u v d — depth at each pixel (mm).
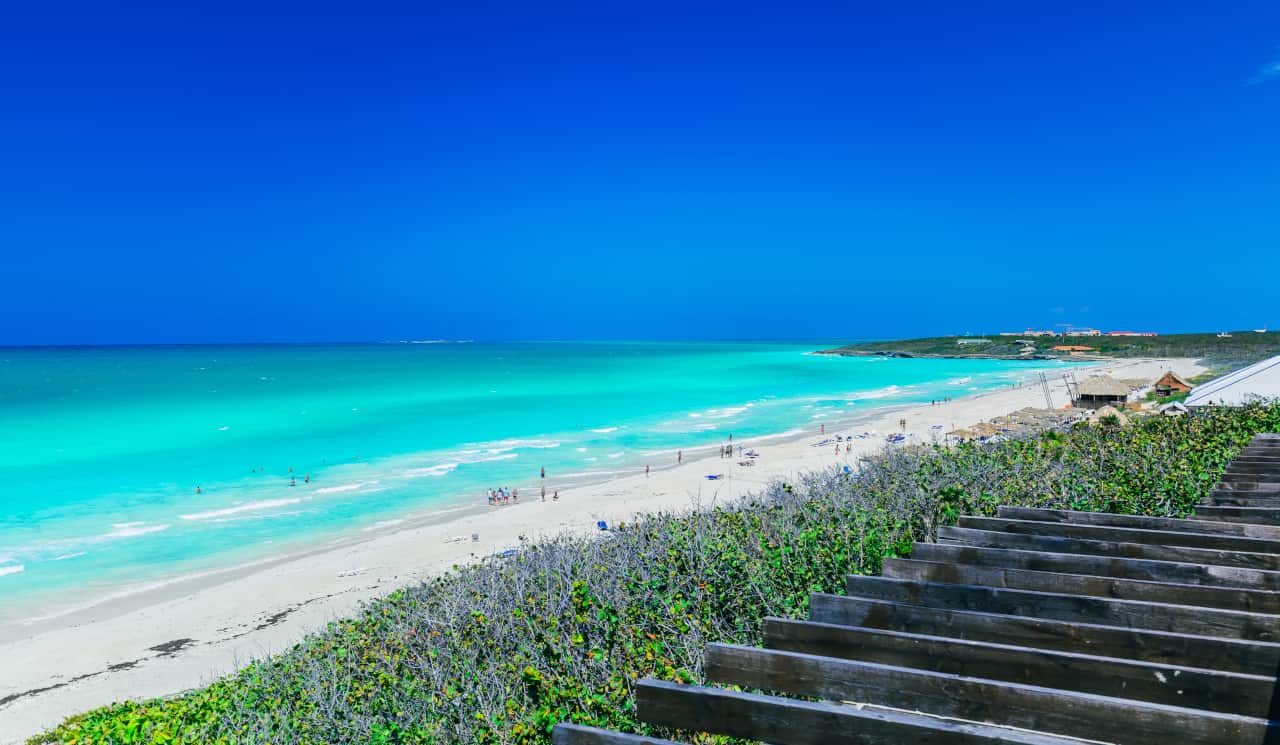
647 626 6961
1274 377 23188
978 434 43906
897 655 3564
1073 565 4793
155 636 20516
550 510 32906
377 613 14297
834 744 2943
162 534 30703
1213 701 3049
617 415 69438
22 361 193125
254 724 9383
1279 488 7875
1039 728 2957
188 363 177625
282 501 36219
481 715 5754
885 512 8445
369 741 7590
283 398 85312
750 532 8953
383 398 85438
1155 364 135125
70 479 41281
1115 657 3545
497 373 132000
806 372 136875
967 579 4668
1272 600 4047
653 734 4539
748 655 3520
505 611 9688
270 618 21547
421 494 37531
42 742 12758
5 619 21984
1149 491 8727
